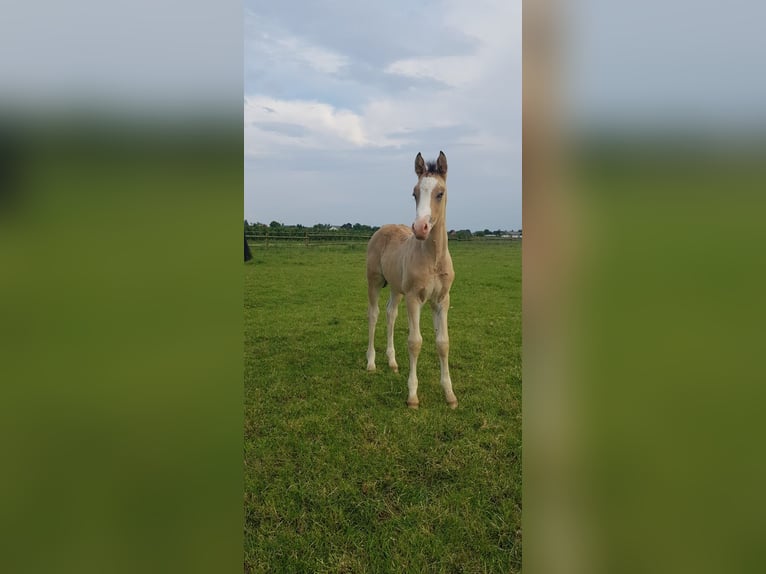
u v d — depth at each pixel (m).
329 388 4.87
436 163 4.14
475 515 2.81
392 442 3.68
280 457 3.48
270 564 2.47
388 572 2.43
